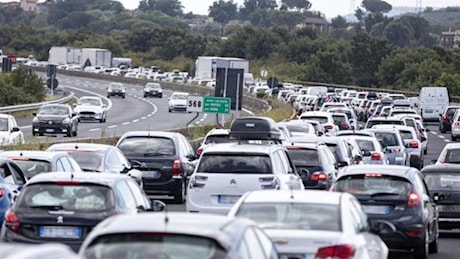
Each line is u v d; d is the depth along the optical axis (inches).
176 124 5600.4
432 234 1638.8
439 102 7091.5
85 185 1263.5
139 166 2293.3
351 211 1062.4
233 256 715.4
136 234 726.5
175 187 2301.9
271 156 1691.7
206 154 1706.4
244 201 1068.5
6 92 6658.5
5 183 1636.3
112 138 3538.4
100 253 721.6
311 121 3737.7
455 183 1918.1
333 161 2276.1
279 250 982.4
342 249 973.8
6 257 599.8
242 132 2551.7
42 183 1268.5
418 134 4082.2
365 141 3056.1
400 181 1545.3
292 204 1050.7
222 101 4099.4
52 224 1232.8
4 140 3336.6
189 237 720.3
